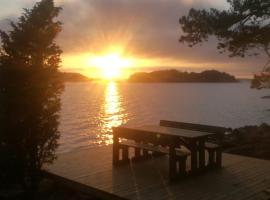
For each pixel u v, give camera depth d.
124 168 5.29
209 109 39.25
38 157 4.43
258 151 7.25
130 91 103.31
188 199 3.94
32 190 4.48
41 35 4.19
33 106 4.21
